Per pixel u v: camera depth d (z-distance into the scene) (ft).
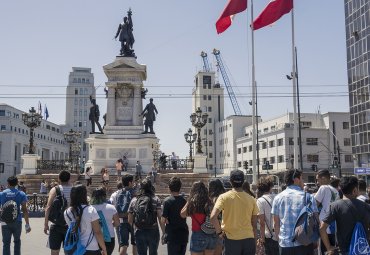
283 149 290.97
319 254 31.76
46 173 137.18
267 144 313.32
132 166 141.38
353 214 22.71
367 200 33.32
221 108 443.73
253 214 27.37
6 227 37.11
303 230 24.97
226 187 37.99
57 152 470.39
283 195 26.37
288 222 25.62
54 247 32.45
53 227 32.60
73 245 25.23
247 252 26.37
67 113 531.09
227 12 70.95
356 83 213.05
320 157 286.05
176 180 31.32
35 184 127.03
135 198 33.86
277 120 322.96
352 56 216.54
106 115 149.69
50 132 453.58
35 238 59.00
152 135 142.92
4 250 37.04
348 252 22.43
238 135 387.55
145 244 32.50
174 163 154.71
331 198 31.53
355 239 22.26
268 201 30.78
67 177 33.58
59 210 32.30
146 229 32.53
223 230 26.68
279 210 26.27
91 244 25.23
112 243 32.22
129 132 145.79
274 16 70.18
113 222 32.24
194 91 458.50
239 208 26.55
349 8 218.79
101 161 142.00
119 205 38.29
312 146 287.28
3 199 37.76
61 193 32.83
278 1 69.62
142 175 134.10
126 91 150.41
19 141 374.02
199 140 141.38
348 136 290.97
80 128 531.50
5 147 358.23
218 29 72.23
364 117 205.98
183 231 30.78
